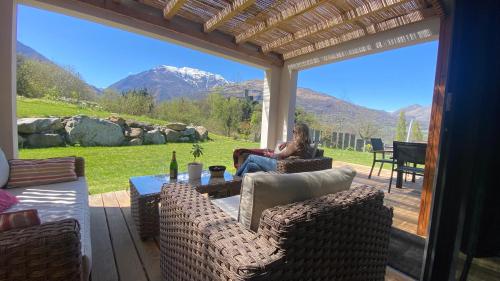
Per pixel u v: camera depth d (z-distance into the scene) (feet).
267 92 14.93
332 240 3.14
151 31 10.16
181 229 3.64
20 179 6.29
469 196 2.60
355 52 10.94
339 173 4.09
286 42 11.71
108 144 18.80
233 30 11.48
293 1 8.49
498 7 2.27
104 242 6.33
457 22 2.42
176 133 23.20
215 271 2.77
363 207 3.57
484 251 2.61
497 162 2.60
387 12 8.63
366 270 3.94
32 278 2.58
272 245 2.68
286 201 3.28
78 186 6.52
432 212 2.76
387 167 18.79
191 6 9.45
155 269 5.31
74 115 19.48
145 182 7.48
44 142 16.17
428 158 7.79
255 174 3.32
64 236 2.70
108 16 9.17
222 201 5.91
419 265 5.96
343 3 8.34
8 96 7.45
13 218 2.94
